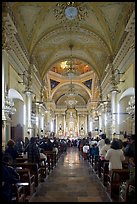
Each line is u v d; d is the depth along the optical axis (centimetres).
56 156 1875
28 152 1049
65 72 3347
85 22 1733
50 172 1384
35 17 1606
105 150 1060
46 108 3391
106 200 777
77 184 1039
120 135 1714
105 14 1593
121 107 1738
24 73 1684
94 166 1438
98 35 1797
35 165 944
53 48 2238
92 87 3653
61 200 779
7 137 1320
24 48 1620
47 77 3525
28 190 791
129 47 1279
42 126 2880
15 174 572
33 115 2117
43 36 1811
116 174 802
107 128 2180
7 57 1148
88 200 775
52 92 3794
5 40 1056
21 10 1441
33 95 2145
